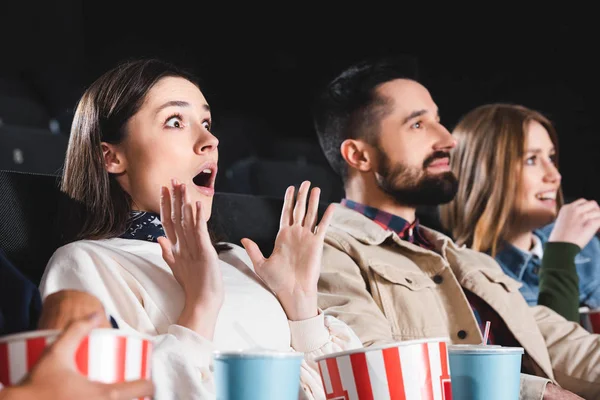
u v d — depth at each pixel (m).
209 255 1.26
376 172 2.05
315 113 2.20
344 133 2.11
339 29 4.30
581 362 1.95
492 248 2.37
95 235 1.45
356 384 1.02
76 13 4.07
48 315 0.83
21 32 3.91
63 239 1.48
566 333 2.00
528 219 2.39
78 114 1.51
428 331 1.75
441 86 3.96
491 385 1.12
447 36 4.04
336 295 1.73
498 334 1.92
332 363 1.04
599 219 2.24
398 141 2.04
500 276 1.97
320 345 1.44
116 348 0.77
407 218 2.06
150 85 1.49
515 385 1.14
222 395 0.96
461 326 1.81
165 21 4.21
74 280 1.29
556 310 2.13
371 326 1.66
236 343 1.34
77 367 0.75
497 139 2.41
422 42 4.09
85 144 1.48
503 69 3.91
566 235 2.22
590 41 3.75
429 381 1.03
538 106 3.76
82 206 1.47
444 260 1.86
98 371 0.76
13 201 1.48
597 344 1.96
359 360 1.02
